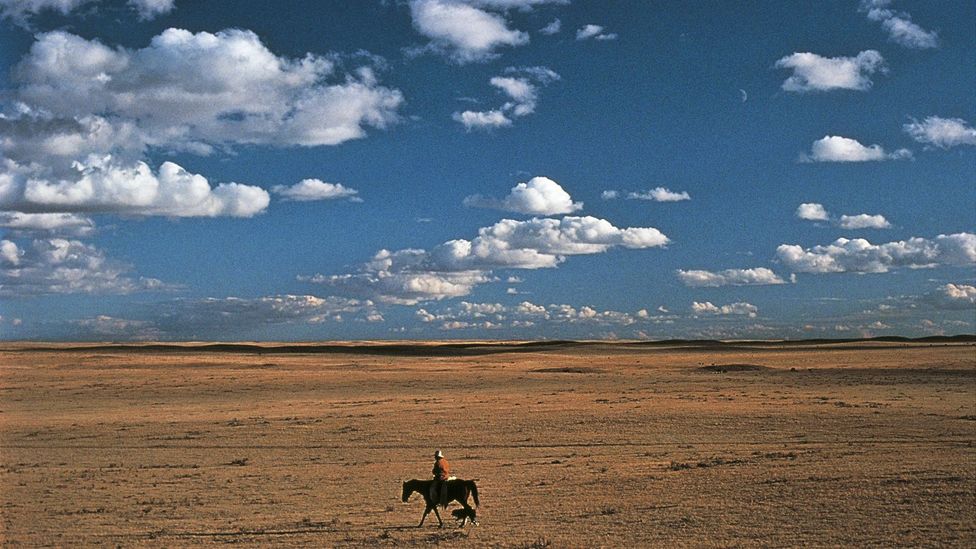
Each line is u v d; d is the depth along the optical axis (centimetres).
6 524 3072
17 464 4472
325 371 11612
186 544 2698
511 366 12850
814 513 2730
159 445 5028
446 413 6066
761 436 4744
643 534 2589
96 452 4831
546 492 3375
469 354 18712
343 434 5238
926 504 2742
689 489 3250
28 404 7462
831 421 5191
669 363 13462
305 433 5322
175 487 3762
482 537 2650
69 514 3238
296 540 2705
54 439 5300
